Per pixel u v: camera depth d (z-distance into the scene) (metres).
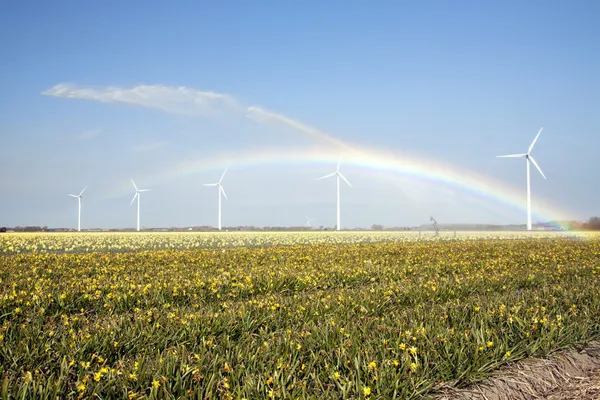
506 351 9.38
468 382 8.51
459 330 10.05
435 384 8.23
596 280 17.72
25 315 12.30
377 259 27.38
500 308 11.34
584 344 10.48
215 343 9.26
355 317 11.45
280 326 10.88
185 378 7.57
